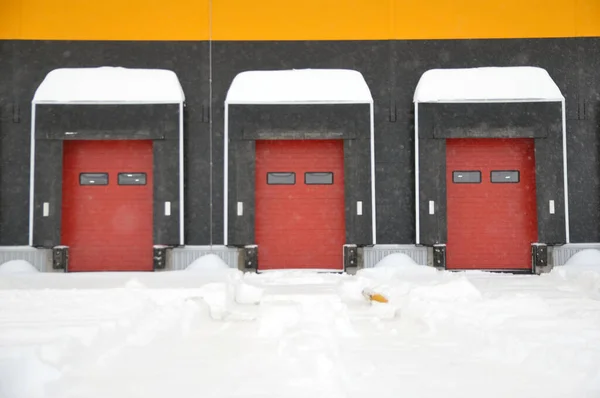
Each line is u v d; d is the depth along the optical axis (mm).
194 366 5078
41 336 5473
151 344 6148
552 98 17188
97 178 17516
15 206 17281
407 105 17844
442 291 8914
